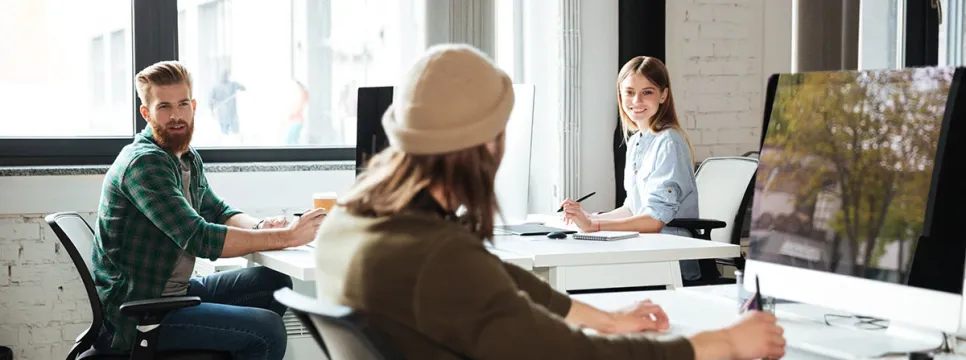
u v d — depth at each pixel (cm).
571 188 456
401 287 141
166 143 297
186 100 299
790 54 507
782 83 187
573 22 451
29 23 398
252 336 276
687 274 363
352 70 446
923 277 157
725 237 400
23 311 387
